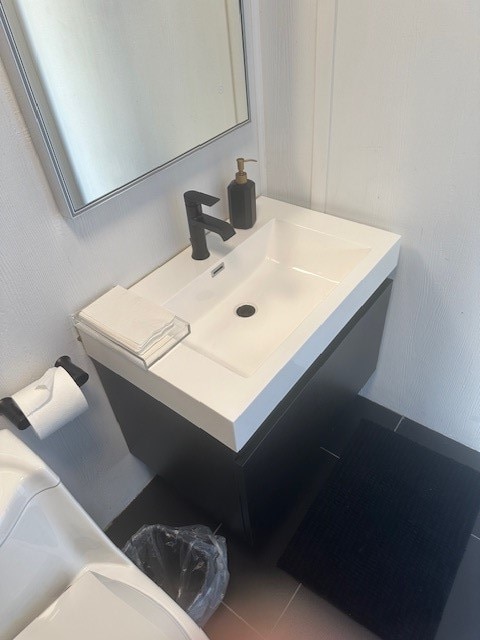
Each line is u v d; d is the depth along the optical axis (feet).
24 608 2.86
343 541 4.56
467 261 3.90
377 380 5.48
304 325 3.21
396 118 3.55
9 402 3.09
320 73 3.67
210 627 4.10
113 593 3.01
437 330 4.51
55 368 3.23
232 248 4.01
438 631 4.00
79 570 3.12
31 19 2.37
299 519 4.79
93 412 4.02
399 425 5.54
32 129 2.59
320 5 3.34
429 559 4.40
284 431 3.41
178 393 2.91
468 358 4.50
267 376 2.88
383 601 4.16
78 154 2.85
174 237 3.92
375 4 3.16
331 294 3.44
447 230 3.84
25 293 3.02
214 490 3.74
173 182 3.69
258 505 3.65
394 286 4.50
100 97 2.86
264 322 3.81
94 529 2.97
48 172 2.76
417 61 3.22
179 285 3.67
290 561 4.45
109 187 3.12
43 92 2.55
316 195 4.44
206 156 3.90
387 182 3.91
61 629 2.87
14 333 3.08
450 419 5.17
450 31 2.99
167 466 4.25
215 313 3.92
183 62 3.32
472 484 4.93
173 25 3.14
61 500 2.79
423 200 3.81
